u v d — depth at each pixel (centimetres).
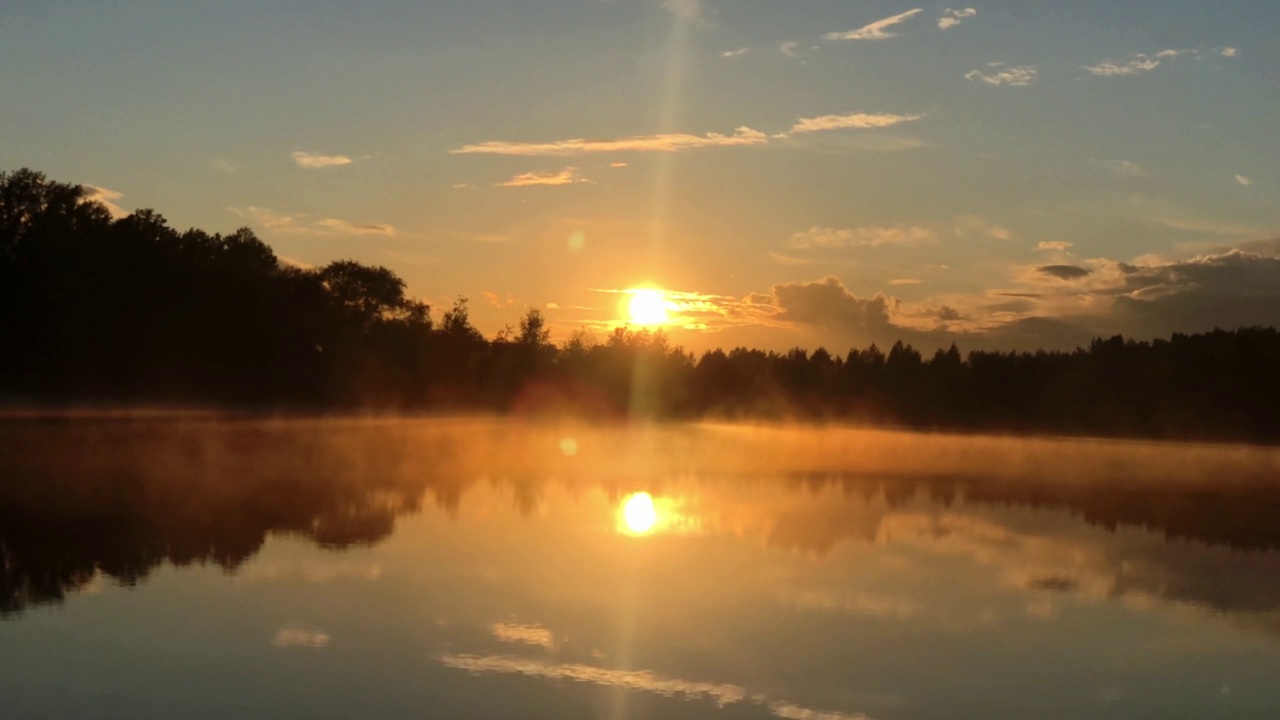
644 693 1536
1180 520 3569
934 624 1953
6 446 5075
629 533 2806
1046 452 7912
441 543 2588
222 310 9481
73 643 1717
